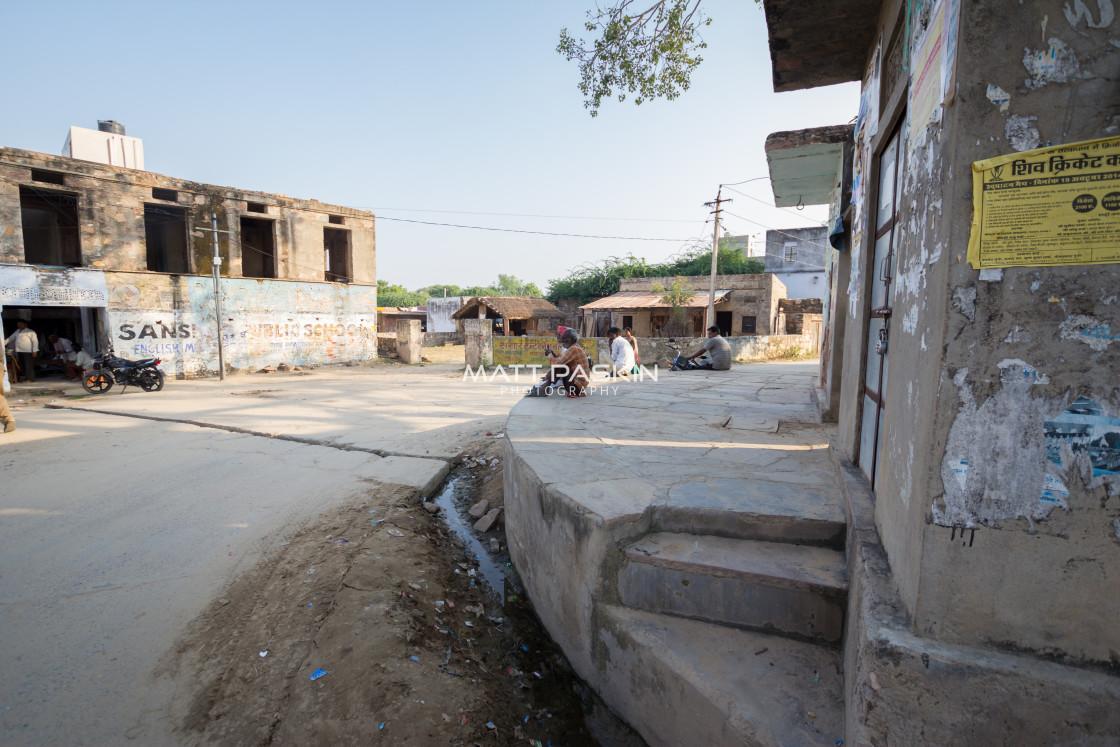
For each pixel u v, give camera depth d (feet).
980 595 5.13
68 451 22.20
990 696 5.01
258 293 58.95
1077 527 4.79
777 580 8.14
